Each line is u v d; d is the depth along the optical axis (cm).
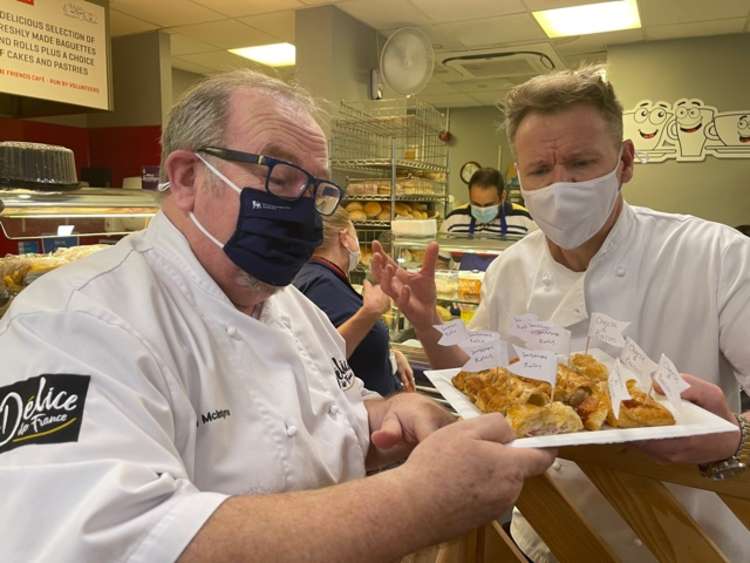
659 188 465
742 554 106
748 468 70
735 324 104
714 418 71
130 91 479
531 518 81
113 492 49
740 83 434
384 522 53
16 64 304
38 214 171
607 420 74
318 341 103
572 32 446
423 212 419
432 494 55
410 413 92
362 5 400
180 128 81
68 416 54
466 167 794
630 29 432
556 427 70
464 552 79
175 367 69
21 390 57
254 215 78
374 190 392
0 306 163
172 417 64
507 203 412
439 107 784
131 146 485
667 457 71
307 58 412
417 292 114
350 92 427
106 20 352
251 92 79
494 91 675
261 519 51
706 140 446
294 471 76
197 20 434
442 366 117
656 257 114
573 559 80
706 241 112
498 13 410
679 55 450
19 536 47
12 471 50
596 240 118
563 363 84
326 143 87
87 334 61
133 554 48
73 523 47
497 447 59
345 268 207
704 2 375
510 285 137
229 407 74
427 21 430
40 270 175
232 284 84
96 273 71
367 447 98
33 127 448
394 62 391
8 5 298
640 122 466
